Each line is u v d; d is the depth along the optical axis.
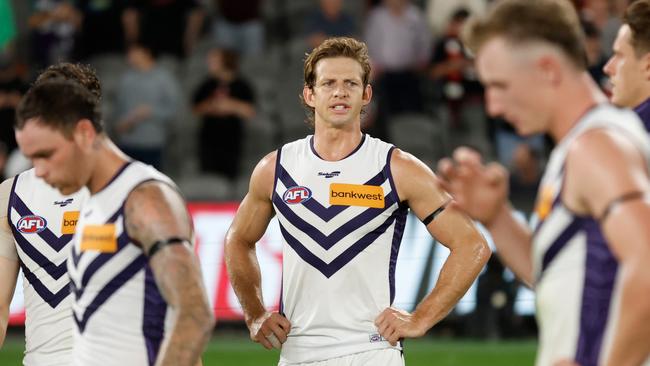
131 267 9.08
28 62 34.09
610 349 6.93
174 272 8.63
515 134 30.36
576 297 7.43
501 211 8.19
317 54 12.70
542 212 7.66
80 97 8.91
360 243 12.38
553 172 7.57
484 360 23.30
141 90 29.45
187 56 33.25
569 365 7.19
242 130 29.77
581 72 7.54
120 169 9.14
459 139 31.27
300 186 12.56
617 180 6.95
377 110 30.80
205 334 8.57
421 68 32.09
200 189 28.84
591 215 7.34
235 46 33.09
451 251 12.48
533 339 25.45
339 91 12.44
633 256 6.77
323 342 12.31
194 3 33.25
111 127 30.92
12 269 12.09
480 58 7.61
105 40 32.78
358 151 12.59
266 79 33.03
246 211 13.17
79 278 9.26
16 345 24.36
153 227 8.79
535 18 7.38
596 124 7.31
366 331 12.29
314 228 12.44
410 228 24.72
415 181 12.41
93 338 9.21
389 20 31.58
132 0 32.81
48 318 11.84
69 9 32.66
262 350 24.19
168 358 8.46
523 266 8.19
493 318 25.33
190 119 32.28
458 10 31.33
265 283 24.52
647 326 6.74
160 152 29.66
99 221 9.08
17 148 28.83
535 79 7.45
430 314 12.22
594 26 30.23
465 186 7.84
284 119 32.41
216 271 25.47
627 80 10.73
